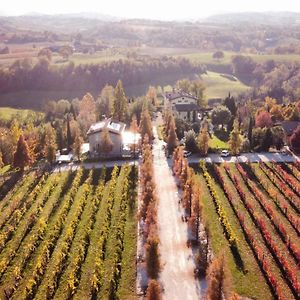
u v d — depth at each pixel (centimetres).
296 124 11906
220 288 4603
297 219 7175
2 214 7944
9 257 6525
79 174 9344
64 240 6756
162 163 10056
